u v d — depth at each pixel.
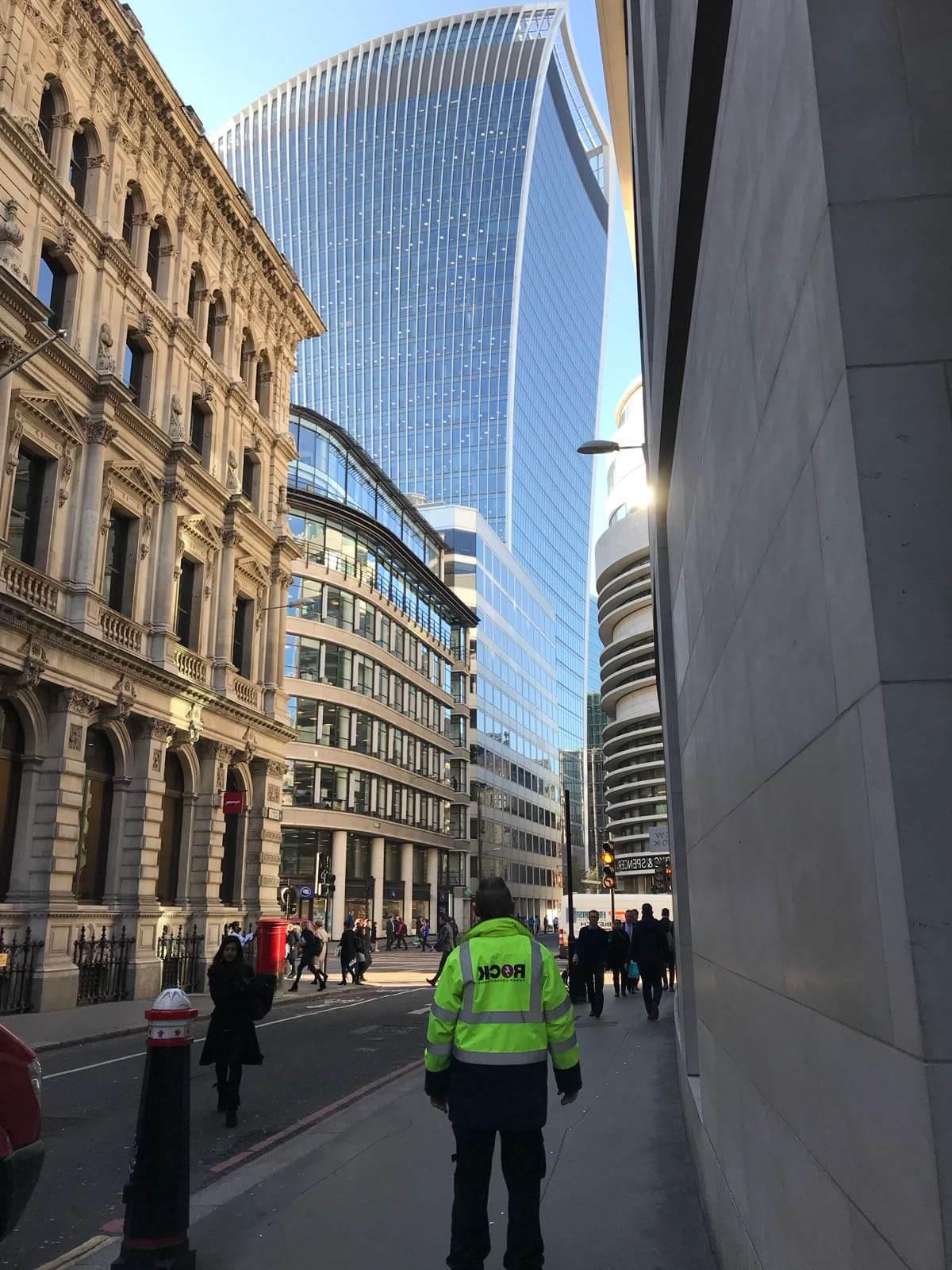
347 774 54.28
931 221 1.91
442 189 130.25
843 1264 2.14
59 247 21.08
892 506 1.80
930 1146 1.54
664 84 6.62
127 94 24.00
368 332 129.00
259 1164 7.28
